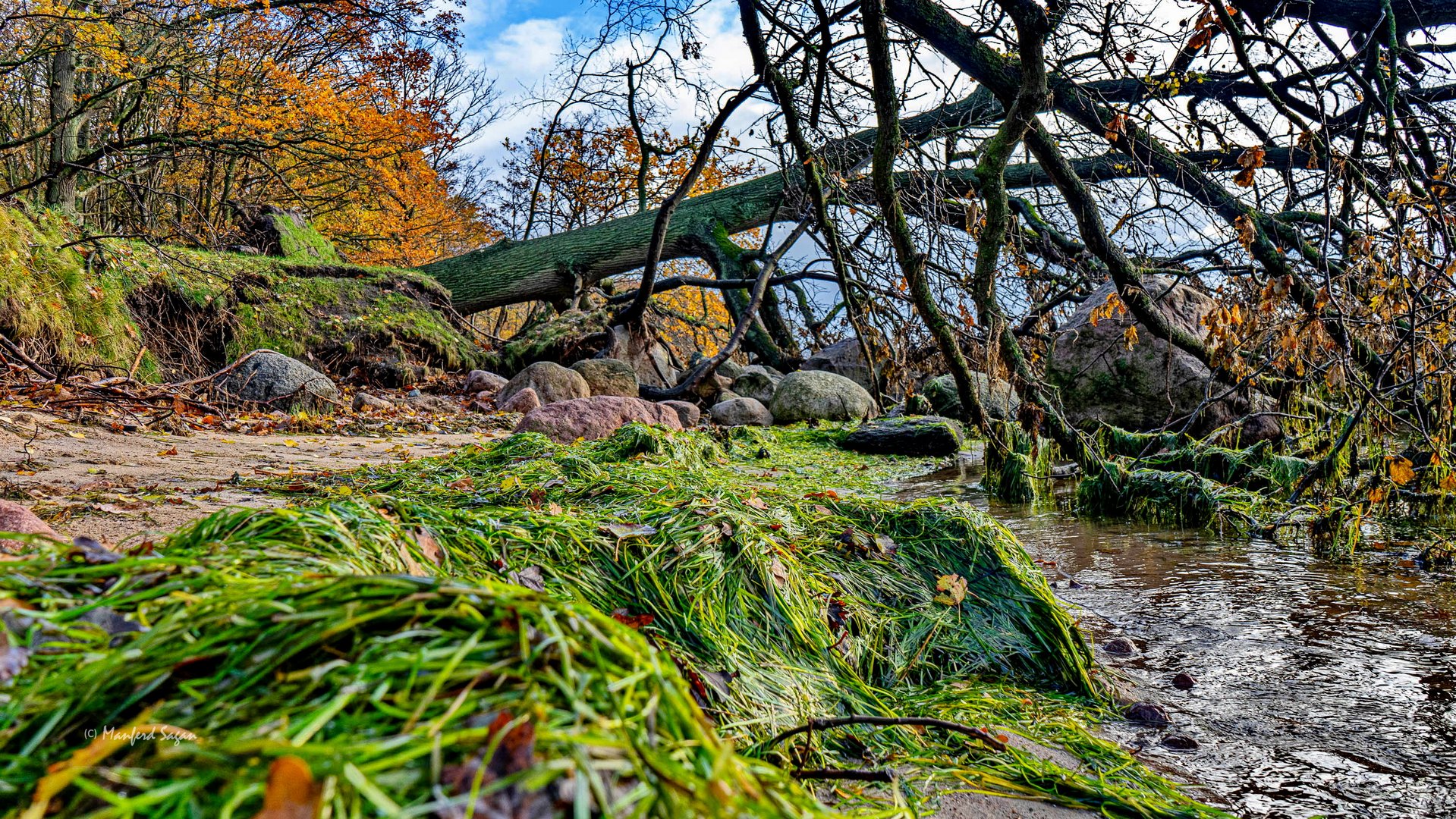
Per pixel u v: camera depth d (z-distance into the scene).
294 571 1.52
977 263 7.15
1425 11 6.45
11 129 19.64
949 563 3.64
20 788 0.88
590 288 22.77
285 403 12.58
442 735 0.88
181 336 15.23
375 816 0.80
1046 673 3.20
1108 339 11.23
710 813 0.88
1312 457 6.90
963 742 2.47
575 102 15.75
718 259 20.41
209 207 22.20
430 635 1.05
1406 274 5.69
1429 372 5.42
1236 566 5.01
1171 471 7.27
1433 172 6.73
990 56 6.86
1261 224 6.69
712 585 2.80
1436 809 2.17
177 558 1.40
